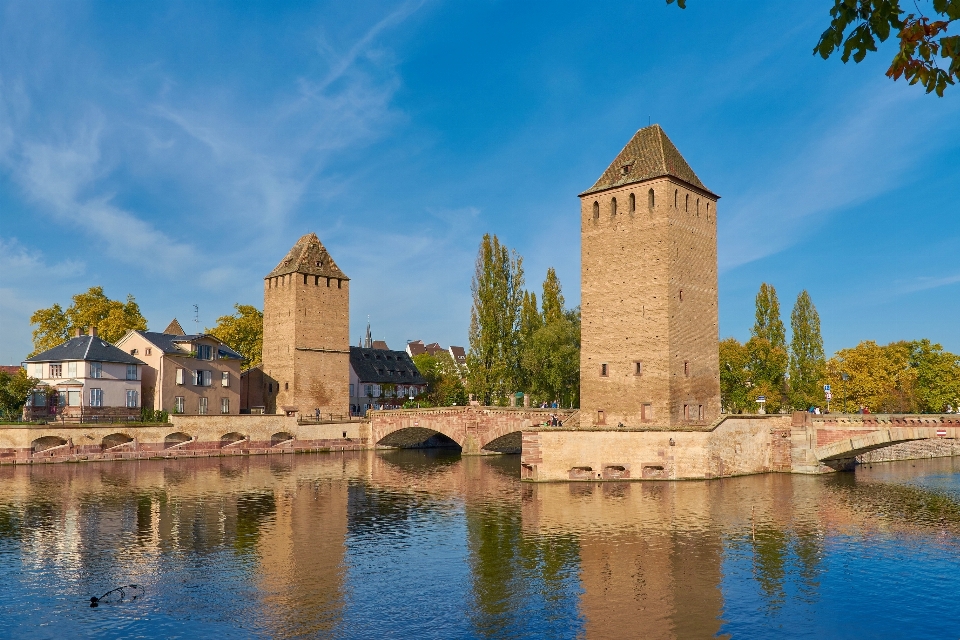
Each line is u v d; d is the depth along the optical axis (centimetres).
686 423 7669
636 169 7912
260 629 3194
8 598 3575
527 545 4578
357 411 14700
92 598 3541
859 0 1252
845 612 3394
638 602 3534
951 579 3866
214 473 8112
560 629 3206
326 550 4484
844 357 10800
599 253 8056
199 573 3994
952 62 1214
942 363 10925
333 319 12681
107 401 9744
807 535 4806
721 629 3200
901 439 7406
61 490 6675
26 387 9288
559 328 10806
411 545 4594
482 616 3356
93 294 12206
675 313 7612
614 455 7225
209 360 11069
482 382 10638
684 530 4953
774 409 9706
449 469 8688
